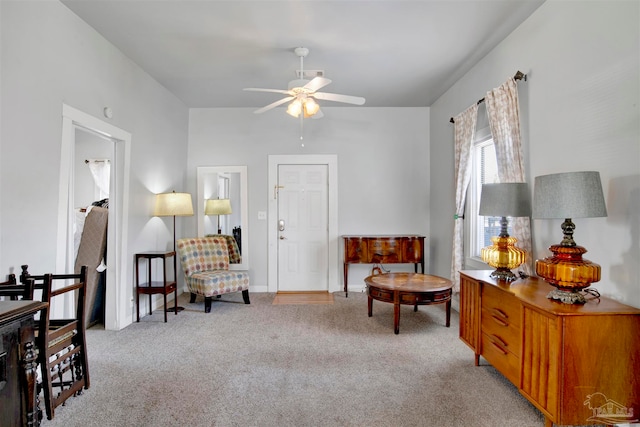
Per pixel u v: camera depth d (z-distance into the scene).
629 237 1.83
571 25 2.23
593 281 1.79
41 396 2.13
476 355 2.54
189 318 3.71
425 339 3.08
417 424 1.87
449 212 4.38
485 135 3.39
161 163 4.22
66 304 2.97
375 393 2.17
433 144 4.92
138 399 2.10
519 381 1.98
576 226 2.20
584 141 2.12
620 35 1.87
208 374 2.42
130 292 3.53
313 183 5.10
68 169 2.60
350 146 5.09
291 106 3.17
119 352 2.80
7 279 2.09
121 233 3.37
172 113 4.52
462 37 3.02
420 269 5.08
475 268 3.60
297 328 3.38
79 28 2.72
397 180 5.11
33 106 2.28
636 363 1.66
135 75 3.58
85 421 1.88
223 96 4.59
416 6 2.56
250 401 2.08
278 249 5.08
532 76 2.64
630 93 1.82
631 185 1.81
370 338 3.11
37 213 2.32
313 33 2.96
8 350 1.27
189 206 4.13
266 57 3.41
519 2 2.50
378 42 3.11
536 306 1.80
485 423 1.88
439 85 4.21
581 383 1.65
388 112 5.10
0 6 2.05
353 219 5.09
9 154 2.11
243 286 4.22
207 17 2.70
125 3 2.52
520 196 2.39
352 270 5.07
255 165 5.08
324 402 2.07
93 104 2.90
